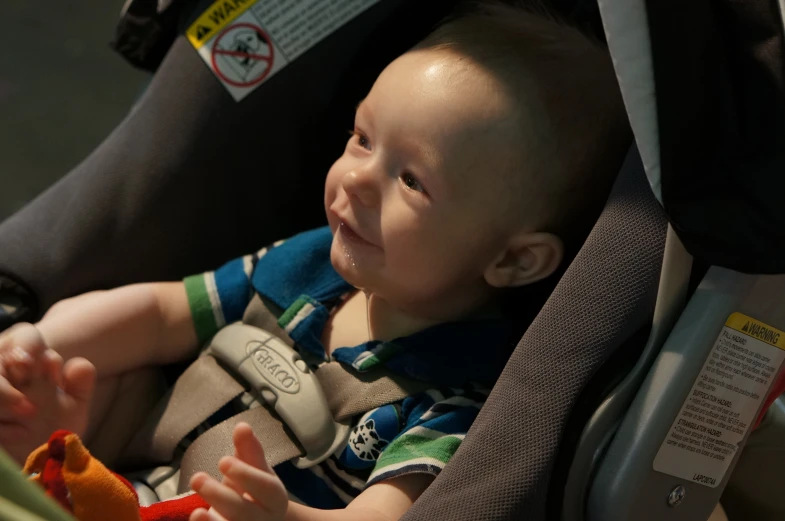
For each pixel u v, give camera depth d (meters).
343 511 0.75
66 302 0.93
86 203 0.97
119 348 0.93
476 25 0.89
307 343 0.93
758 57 0.62
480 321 0.91
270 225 1.06
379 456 0.84
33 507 0.47
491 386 0.89
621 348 0.69
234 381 0.92
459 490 0.65
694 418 0.69
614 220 0.71
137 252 0.98
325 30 0.97
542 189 0.85
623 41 0.63
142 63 1.09
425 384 0.88
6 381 0.73
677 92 0.63
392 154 0.84
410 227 0.83
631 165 0.73
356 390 0.88
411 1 0.96
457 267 0.87
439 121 0.82
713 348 0.68
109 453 0.96
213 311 0.97
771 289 0.69
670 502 0.71
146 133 0.98
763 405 0.76
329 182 0.88
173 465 0.91
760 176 0.62
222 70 0.97
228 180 1.00
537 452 0.66
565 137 0.85
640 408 0.68
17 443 0.74
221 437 0.88
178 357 0.99
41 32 2.38
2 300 0.94
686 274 0.68
